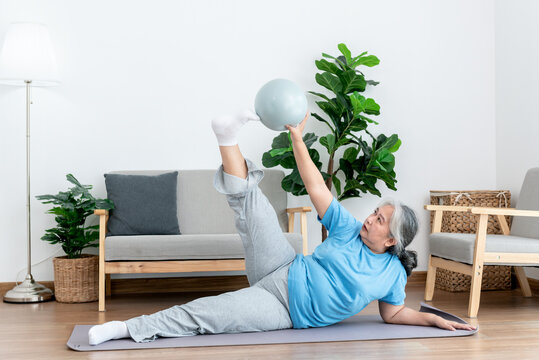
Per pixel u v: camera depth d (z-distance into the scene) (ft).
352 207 13.79
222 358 6.84
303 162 8.16
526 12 13.34
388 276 8.07
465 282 12.76
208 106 13.35
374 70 14.05
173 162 13.20
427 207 11.03
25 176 12.66
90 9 12.96
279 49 13.66
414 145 14.19
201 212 12.46
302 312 8.11
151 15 13.19
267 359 6.80
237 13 13.51
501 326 8.89
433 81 14.29
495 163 14.49
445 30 14.37
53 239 11.68
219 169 8.08
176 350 7.20
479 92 14.48
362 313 9.74
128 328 7.59
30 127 12.66
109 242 10.35
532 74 13.16
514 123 13.80
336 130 12.89
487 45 14.47
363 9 14.03
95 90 12.95
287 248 8.38
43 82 12.44
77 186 11.67
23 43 11.70
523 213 9.84
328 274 8.02
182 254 10.45
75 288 11.48
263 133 13.51
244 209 8.18
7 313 10.31
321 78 12.67
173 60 13.25
